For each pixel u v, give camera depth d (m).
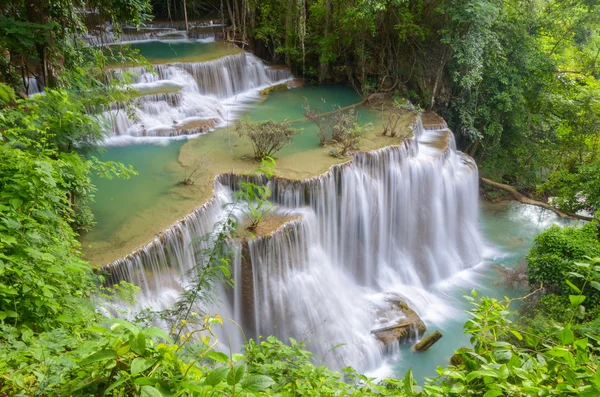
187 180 12.28
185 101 16.62
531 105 23.28
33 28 10.02
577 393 2.63
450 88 21.03
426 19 19.81
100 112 10.35
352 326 12.46
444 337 12.94
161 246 9.99
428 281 15.51
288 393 3.58
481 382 3.09
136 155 13.84
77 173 7.35
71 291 5.49
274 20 21.69
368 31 20.23
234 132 15.48
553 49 24.44
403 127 16.41
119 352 2.46
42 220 5.80
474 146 21.58
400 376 11.62
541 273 13.24
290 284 11.71
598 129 21.84
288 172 12.81
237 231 10.98
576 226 15.70
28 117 7.77
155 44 20.86
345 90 20.83
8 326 4.07
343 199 13.49
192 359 2.85
